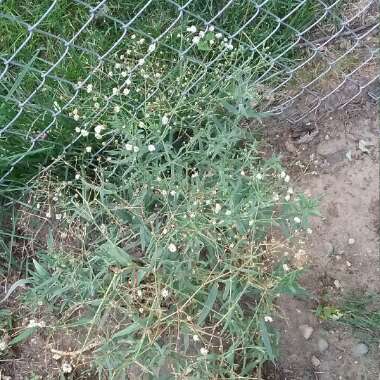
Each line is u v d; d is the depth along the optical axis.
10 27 2.52
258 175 2.15
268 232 2.49
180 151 2.27
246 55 2.59
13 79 2.47
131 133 2.26
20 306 2.40
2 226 2.47
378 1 2.71
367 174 2.66
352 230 2.60
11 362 2.39
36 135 2.40
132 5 2.59
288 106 2.64
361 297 2.53
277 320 2.50
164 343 2.28
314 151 2.68
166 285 2.03
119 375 2.16
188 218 2.13
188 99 2.41
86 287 2.12
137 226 2.20
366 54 2.70
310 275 2.55
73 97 2.27
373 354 2.48
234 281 2.12
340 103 2.69
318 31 2.70
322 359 2.48
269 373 2.44
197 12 2.59
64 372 2.30
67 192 2.40
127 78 2.41
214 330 2.19
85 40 2.53
